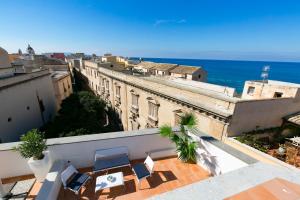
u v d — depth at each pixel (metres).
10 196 4.62
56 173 4.67
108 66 27.42
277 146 9.96
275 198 1.50
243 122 8.98
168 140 6.46
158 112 14.01
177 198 1.62
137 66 40.91
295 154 8.73
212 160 5.43
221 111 8.66
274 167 2.27
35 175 4.91
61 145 5.13
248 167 2.26
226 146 5.11
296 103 10.86
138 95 16.64
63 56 71.31
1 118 11.73
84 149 5.41
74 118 16.03
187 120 6.55
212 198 1.64
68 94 31.39
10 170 5.11
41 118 18.27
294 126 10.59
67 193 4.71
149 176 5.51
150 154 6.35
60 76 27.56
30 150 4.59
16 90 13.80
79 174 5.01
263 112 9.52
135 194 4.79
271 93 14.51
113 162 5.42
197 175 5.63
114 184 4.67
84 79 41.00
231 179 1.97
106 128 17.39
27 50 47.75
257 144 8.93
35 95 17.23
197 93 10.26
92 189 4.88
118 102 21.91
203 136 5.92
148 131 6.21
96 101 22.38
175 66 33.03
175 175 5.61
